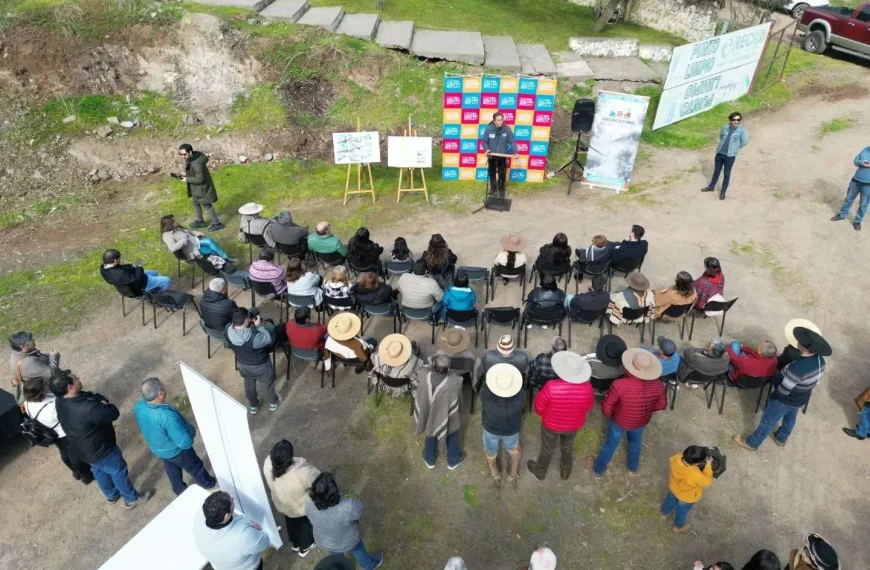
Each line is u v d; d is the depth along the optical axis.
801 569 4.55
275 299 8.77
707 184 12.66
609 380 6.68
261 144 13.05
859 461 6.75
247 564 4.60
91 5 13.27
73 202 11.73
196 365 8.09
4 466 6.73
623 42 16.34
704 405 7.45
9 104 12.41
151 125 12.99
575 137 14.13
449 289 7.64
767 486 6.47
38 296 9.37
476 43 15.14
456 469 6.64
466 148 12.44
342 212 11.64
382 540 5.93
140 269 8.32
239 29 13.62
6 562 5.77
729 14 19.73
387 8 16.98
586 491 6.42
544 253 8.63
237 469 5.36
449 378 5.91
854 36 18.44
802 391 6.09
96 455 5.59
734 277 9.80
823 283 9.67
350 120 13.57
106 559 5.80
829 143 14.30
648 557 5.80
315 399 7.52
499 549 5.86
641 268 10.02
